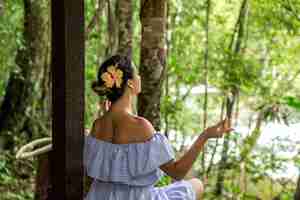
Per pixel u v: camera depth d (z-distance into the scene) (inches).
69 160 110.7
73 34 107.3
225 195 280.2
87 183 135.9
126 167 110.0
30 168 273.9
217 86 279.4
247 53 297.7
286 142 283.0
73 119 110.0
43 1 291.6
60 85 109.0
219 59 283.7
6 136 289.9
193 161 109.5
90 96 285.4
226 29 302.5
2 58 296.5
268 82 281.6
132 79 112.3
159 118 173.3
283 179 271.1
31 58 292.8
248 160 276.2
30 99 296.2
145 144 109.3
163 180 185.6
